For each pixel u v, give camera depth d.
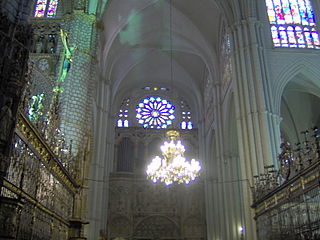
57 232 14.33
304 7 26.78
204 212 37.25
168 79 42.78
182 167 21.23
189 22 32.47
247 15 24.95
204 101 40.00
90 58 21.23
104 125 32.09
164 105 43.47
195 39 33.97
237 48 24.38
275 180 16.91
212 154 36.84
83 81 20.27
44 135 12.26
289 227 14.45
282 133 31.59
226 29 27.91
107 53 30.84
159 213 37.44
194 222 37.03
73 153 18.30
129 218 36.81
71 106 19.16
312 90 26.16
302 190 13.09
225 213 29.41
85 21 22.02
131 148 40.72
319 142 12.58
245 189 20.83
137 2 29.83
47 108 16.55
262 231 18.14
